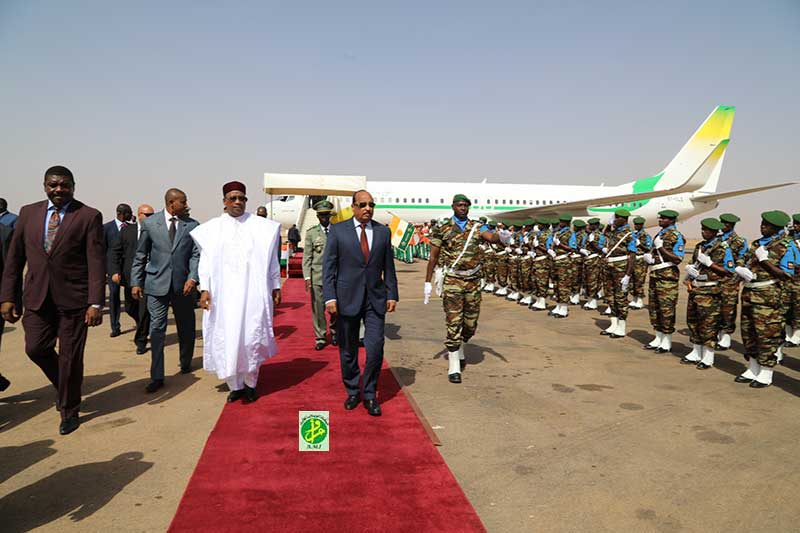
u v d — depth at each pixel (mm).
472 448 3619
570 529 2588
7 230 4496
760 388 5273
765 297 5215
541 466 3342
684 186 19391
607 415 4367
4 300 3883
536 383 5332
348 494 2867
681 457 3520
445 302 5379
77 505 2760
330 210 6641
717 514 2771
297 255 16609
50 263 3814
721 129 25594
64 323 3867
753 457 3537
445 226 5371
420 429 3893
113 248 7316
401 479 3062
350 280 4207
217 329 4395
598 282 11000
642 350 7059
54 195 3826
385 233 4352
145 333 6520
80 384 3936
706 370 6008
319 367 5707
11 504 2770
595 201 20094
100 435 3783
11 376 5422
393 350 6805
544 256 10727
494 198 23938
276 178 11867
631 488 3055
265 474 3107
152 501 2811
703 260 5926
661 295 6824
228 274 4430
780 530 2621
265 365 5789
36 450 3510
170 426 3971
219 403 4535
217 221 4547
